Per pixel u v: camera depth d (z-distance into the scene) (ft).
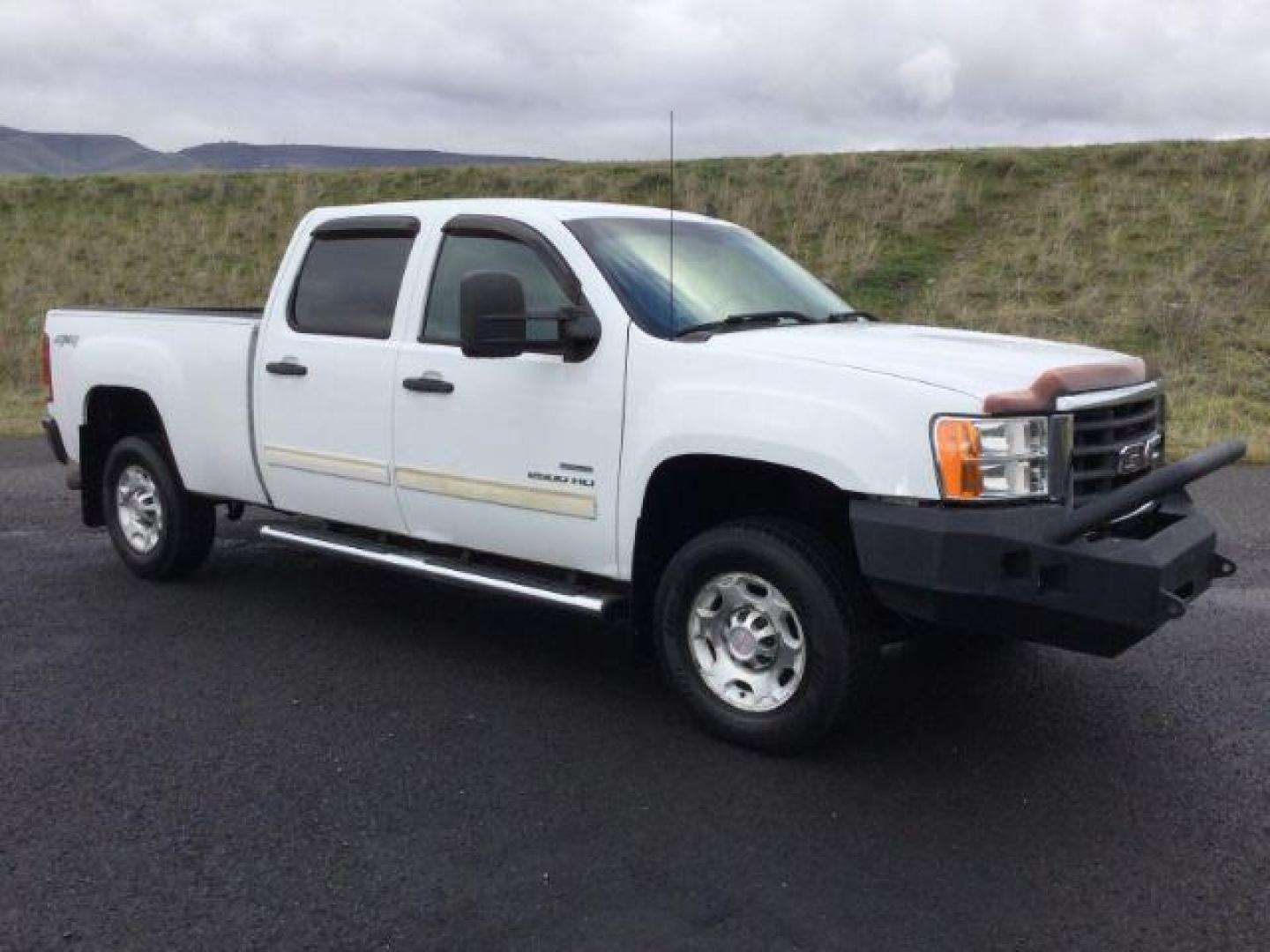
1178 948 10.32
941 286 58.03
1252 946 10.35
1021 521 12.64
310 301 18.74
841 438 13.16
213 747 14.64
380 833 12.44
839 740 14.76
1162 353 46.80
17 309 71.51
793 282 18.15
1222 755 14.30
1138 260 57.88
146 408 22.58
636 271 15.81
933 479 12.75
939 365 13.47
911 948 10.34
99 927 10.75
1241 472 31.53
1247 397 41.32
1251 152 67.05
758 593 14.38
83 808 13.04
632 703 16.14
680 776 13.78
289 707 15.98
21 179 93.91
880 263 61.93
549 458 15.64
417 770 13.99
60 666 17.58
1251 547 24.04
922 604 12.93
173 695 16.44
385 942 10.48
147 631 19.25
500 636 19.04
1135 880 11.45
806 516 15.14
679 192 74.54
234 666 17.57
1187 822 12.61
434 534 17.31
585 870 11.67
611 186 77.25
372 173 87.30
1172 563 12.98
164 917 10.91
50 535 26.27
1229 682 16.71
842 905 11.02
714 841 12.23
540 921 10.78
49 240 82.89
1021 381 13.15
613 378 14.98
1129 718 15.48
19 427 42.96
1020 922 10.73
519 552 16.37
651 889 11.32
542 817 12.77
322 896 11.23
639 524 14.96
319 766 14.10
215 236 81.41
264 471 19.39
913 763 14.10
